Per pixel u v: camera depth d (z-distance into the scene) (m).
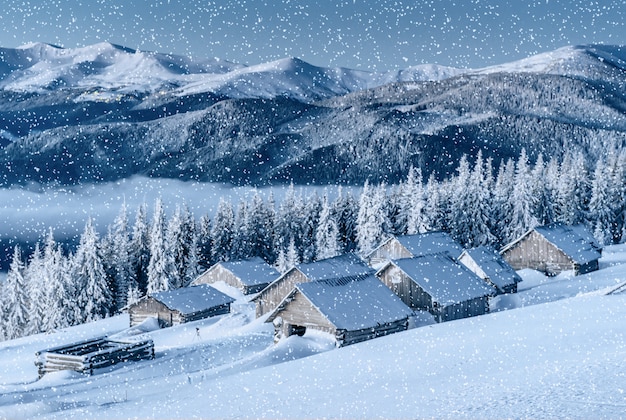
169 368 37.47
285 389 25.45
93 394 30.52
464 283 50.06
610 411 16.03
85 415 24.72
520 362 24.97
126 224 93.12
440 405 18.75
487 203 90.94
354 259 59.03
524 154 89.44
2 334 81.19
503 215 91.56
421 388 22.17
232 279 74.62
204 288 65.62
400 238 70.25
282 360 35.81
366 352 32.62
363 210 92.81
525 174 89.12
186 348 43.22
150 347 41.56
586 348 25.97
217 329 54.06
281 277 54.88
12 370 45.97
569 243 69.38
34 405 27.06
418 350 31.28
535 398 18.14
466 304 49.31
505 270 62.06
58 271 76.25
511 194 91.81
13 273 81.88
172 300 61.28
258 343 43.56
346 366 29.39
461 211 89.50
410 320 45.19
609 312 34.62
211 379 31.75
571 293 55.62
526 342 29.42
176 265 89.31
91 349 41.56
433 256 52.69
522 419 15.95
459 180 93.69
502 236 90.88
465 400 19.03
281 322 41.72
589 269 68.94
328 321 39.00
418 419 17.27
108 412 24.89
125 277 87.00
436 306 47.00
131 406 26.11
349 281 43.69
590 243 72.00
